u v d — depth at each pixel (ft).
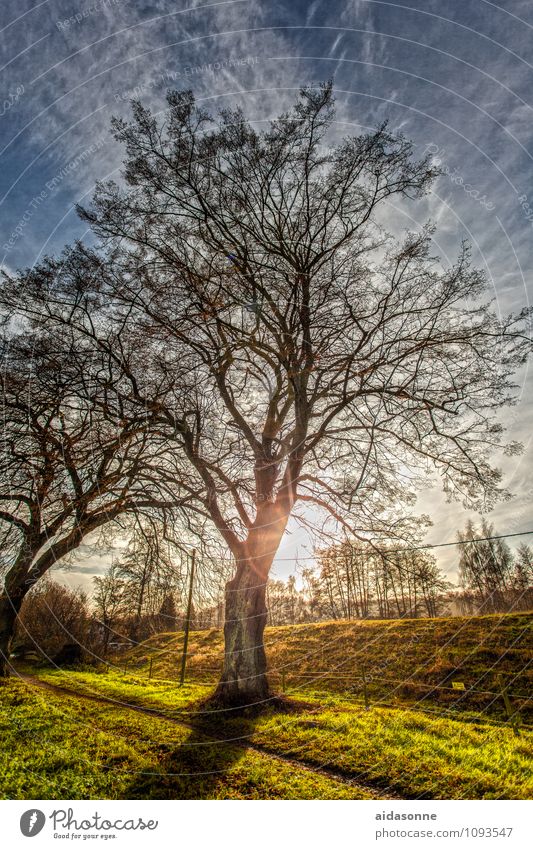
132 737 24.08
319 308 34.68
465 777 19.13
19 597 42.27
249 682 32.76
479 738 26.11
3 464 31.89
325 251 36.60
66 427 33.01
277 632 89.81
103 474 34.71
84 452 32.27
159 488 38.55
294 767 20.76
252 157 35.91
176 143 35.09
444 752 22.71
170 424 36.94
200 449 39.99
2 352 30.83
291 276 36.81
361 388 36.35
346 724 28.22
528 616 69.41
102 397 32.89
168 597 43.09
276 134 35.81
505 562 71.82
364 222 37.47
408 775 19.54
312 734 25.90
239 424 40.24
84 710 30.01
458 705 46.83
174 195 36.01
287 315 37.65
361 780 19.29
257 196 37.73
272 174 36.88
